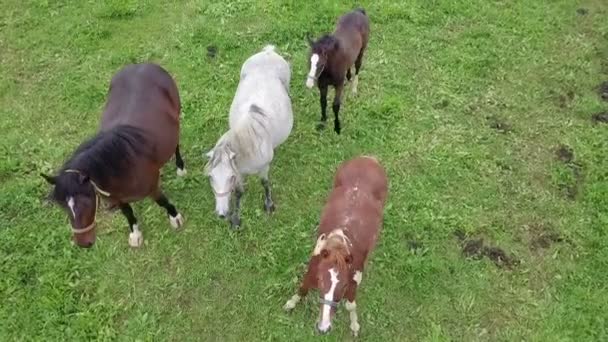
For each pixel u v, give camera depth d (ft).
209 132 22.89
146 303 17.98
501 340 17.28
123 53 26.09
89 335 17.08
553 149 22.45
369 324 17.56
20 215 19.95
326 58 20.22
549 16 28.19
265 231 19.80
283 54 26.16
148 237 19.60
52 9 28.35
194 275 18.62
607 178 21.30
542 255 19.26
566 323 17.51
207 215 20.18
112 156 15.85
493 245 19.52
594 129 23.09
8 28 27.32
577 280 18.58
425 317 17.71
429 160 21.97
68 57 26.07
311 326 17.49
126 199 17.21
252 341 17.24
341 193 16.84
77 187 14.74
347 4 28.45
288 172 21.58
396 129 23.11
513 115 23.76
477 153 22.21
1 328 17.15
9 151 21.98
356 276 15.16
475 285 18.43
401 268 18.75
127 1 28.55
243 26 27.53
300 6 28.43
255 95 19.15
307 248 19.30
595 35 27.35
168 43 26.71
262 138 17.98
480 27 27.58
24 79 25.02
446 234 19.70
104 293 18.12
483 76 25.39
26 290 18.01
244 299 18.12
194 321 17.62
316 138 22.75
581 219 20.15
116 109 17.72
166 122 18.20
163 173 21.43
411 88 24.77
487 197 20.89
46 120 23.38
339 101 22.08
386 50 26.45
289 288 18.31
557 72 25.54
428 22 27.81
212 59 25.91
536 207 20.57
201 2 28.78
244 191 20.84
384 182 17.48
